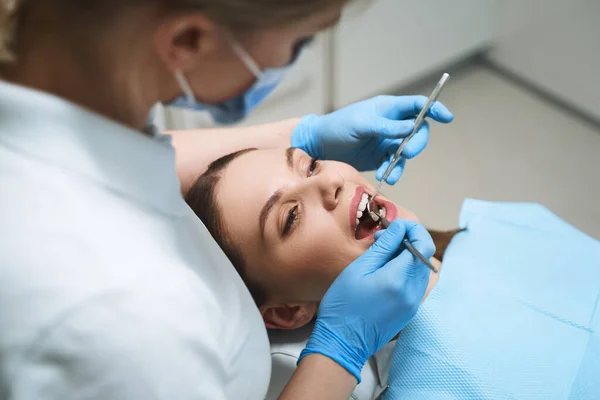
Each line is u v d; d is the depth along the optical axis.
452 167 2.47
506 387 1.17
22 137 0.66
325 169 1.30
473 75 2.85
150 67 0.70
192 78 0.71
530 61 2.71
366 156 1.47
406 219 1.25
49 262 0.65
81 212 0.68
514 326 1.24
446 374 1.21
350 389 1.07
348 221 1.23
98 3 0.62
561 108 2.66
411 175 2.46
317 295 1.30
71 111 0.68
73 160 0.68
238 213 1.27
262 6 0.61
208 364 0.76
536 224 1.46
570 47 2.52
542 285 1.31
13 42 0.65
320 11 0.64
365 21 2.32
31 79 0.68
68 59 0.67
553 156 2.47
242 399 0.91
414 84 2.79
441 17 2.56
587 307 1.27
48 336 0.64
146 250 0.72
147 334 0.68
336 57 2.32
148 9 0.64
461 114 2.68
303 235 1.23
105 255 0.67
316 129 1.47
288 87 2.24
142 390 0.68
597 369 1.17
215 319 0.79
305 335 1.39
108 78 0.68
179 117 1.97
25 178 0.66
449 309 1.27
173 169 0.79
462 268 1.34
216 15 0.63
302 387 1.02
